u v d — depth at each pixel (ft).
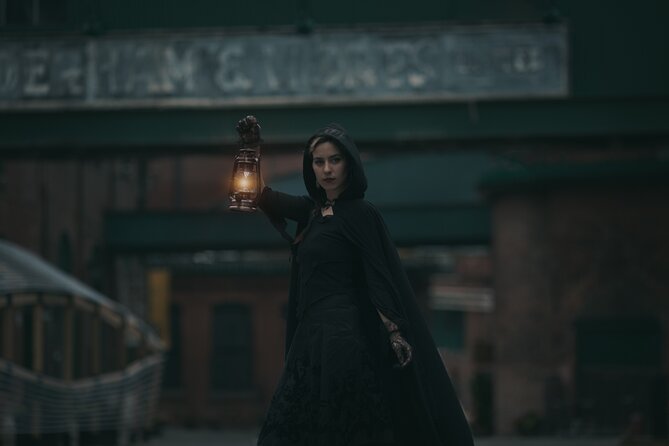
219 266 177.99
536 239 116.78
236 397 176.96
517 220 117.50
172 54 81.56
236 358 178.19
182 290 178.40
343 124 81.97
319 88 80.84
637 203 113.29
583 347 115.03
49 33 82.07
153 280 157.58
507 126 81.82
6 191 93.76
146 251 128.77
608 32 81.97
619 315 113.60
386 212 126.11
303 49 81.05
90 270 121.90
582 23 82.02
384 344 17.16
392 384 17.17
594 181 113.39
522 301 116.67
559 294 115.65
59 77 81.71
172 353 177.99
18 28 83.41
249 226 126.82
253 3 83.66
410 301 17.39
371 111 81.97
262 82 81.05
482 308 183.42
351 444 16.83
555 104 81.97
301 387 17.08
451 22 80.94
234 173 17.39
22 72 81.92
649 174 111.45
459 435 17.15
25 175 99.45
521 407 115.96
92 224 123.24
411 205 125.70
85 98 81.61
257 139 17.49
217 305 178.50
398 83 80.79
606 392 113.50
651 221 112.88
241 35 81.41
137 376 81.71
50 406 69.46
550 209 116.57
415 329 17.30
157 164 175.83
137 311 144.05
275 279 178.70
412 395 16.99
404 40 80.84
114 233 128.77
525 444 86.48
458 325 193.36
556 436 110.63
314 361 17.10
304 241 17.65
